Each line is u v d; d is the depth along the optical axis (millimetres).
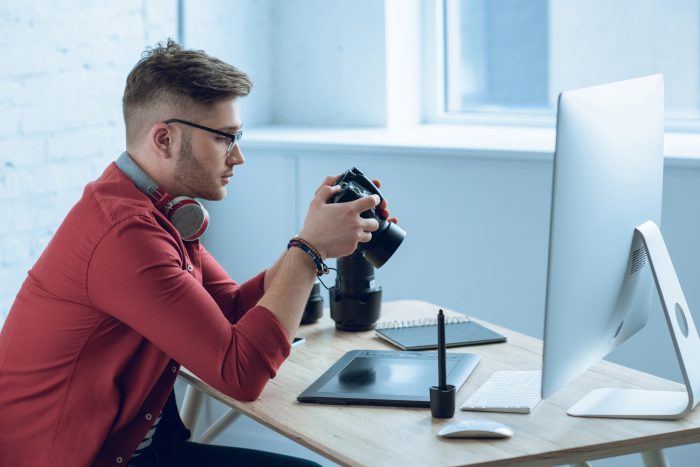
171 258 1640
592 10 3967
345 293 2070
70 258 1644
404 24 3459
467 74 3594
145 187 1750
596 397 1615
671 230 2578
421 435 1486
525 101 3785
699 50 3744
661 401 1578
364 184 1829
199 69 1725
